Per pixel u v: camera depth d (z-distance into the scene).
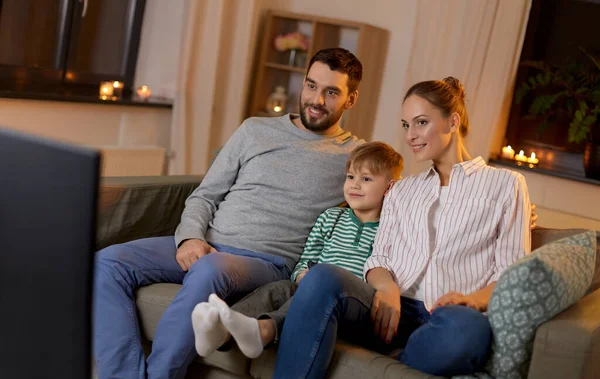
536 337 1.59
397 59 4.33
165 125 4.25
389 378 1.70
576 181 3.81
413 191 2.12
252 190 2.35
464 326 1.65
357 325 1.85
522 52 4.13
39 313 0.71
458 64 3.96
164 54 4.29
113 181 2.34
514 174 2.03
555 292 1.60
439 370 1.70
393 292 1.93
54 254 0.68
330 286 1.75
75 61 4.02
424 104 2.04
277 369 1.77
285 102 4.52
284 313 1.85
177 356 1.89
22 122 3.46
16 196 0.70
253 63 4.60
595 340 1.56
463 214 2.00
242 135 2.44
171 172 4.22
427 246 2.02
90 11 4.02
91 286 0.68
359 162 2.21
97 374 2.02
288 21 4.57
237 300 2.08
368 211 2.24
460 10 3.95
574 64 3.88
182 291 1.93
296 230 2.32
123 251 2.08
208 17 4.18
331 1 4.48
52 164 0.67
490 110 3.91
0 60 3.64
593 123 3.76
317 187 2.35
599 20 3.97
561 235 2.09
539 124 4.12
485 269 1.98
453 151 2.07
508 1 3.84
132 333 1.95
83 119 3.76
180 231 2.26
